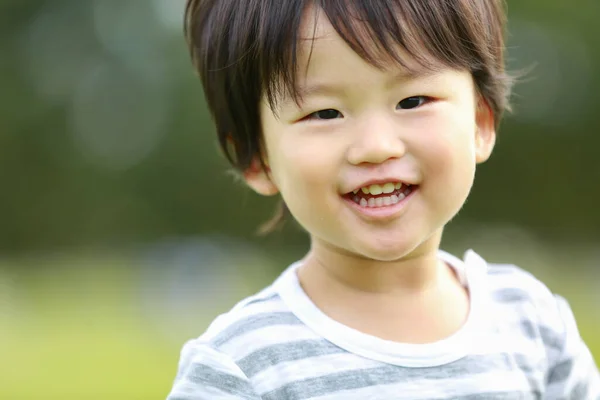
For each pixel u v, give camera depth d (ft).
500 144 50.11
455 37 5.99
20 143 53.11
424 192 5.83
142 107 52.70
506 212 50.57
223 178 49.49
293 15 5.75
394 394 5.79
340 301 6.21
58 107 53.42
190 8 7.42
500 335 6.36
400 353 5.90
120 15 54.24
